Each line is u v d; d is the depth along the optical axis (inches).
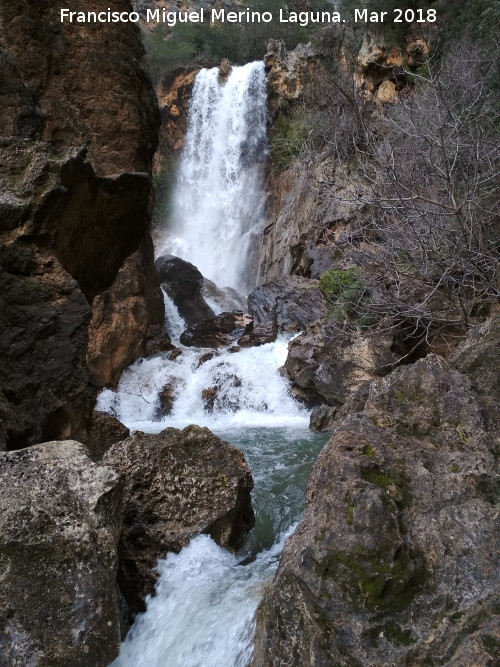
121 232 203.9
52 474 102.1
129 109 366.0
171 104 1348.4
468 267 330.3
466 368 145.9
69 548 93.6
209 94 1211.2
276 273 854.5
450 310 374.0
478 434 116.4
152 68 1375.5
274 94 1110.4
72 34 333.1
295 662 85.7
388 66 745.0
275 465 305.4
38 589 89.7
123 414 508.7
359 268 504.4
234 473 165.8
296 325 612.4
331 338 458.3
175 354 562.6
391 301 385.4
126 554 142.3
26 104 188.1
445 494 101.5
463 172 312.7
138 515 154.1
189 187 1218.6
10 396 142.5
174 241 1190.3
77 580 92.2
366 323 447.8
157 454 163.9
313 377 457.1
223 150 1175.0
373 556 89.3
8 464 102.3
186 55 1419.8
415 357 435.5
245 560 161.0
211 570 142.1
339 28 1058.1
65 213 169.3
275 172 1043.9
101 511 101.2
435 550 91.7
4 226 155.5
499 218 336.8
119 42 369.7
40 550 91.8
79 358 158.4
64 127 303.3
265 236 948.6
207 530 153.4
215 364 530.9
